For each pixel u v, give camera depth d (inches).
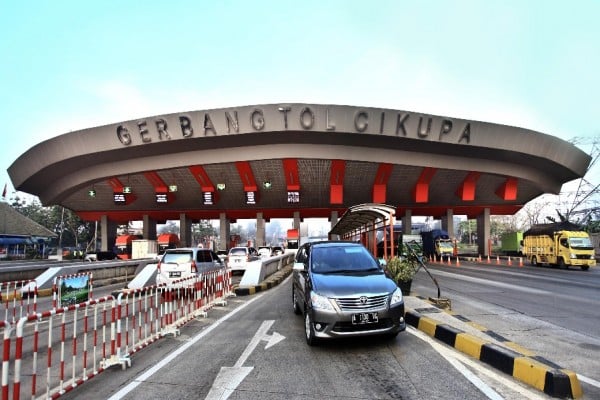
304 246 425.1
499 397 182.5
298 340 300.2
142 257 1752.0
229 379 215.2
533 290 590.6
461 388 194.4
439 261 1620.3
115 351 275.1
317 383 206.2
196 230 4313.5
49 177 1839.3
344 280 282.8
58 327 379.2
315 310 264.7
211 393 195.3
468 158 1727.4
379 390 194.4
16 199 3193.9
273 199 2027.6
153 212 2183.8
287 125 1531.7
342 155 1647.4
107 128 1578.5
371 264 321.1
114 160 1710.1
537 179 1889.8
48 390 186.7
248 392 195.6
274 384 206.4
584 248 1088.2
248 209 2127.2
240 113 1517.0
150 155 1685.5
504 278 807.7
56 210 2881.4
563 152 1752.0
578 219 2153.1
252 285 668.7
